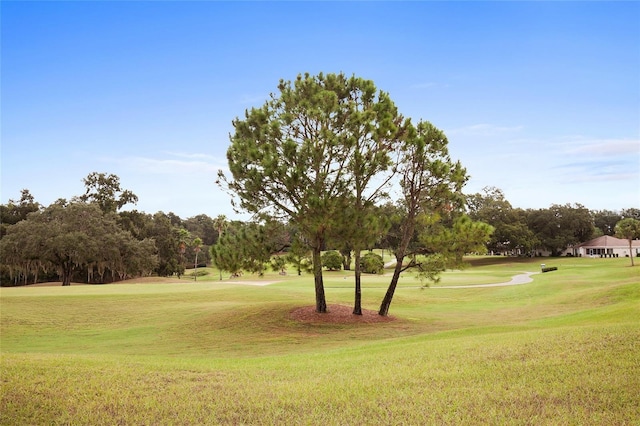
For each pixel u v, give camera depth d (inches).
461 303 1348.4
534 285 1631.4
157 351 714.2
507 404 272.1
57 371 358.3
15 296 1246.3
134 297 1306.6
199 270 4505.4
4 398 287.9
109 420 260.1
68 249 2500.0
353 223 867.4
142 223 3494.1
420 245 1020.5
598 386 291.3
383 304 1003.3
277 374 370.0
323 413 267.4
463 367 356.8
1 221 3085.6
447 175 950.4
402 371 357.7
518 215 3951.8
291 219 901.8
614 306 918.4
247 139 932.6
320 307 983.0
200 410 276.2
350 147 885.8
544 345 410.6
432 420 251.8
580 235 4114.2
